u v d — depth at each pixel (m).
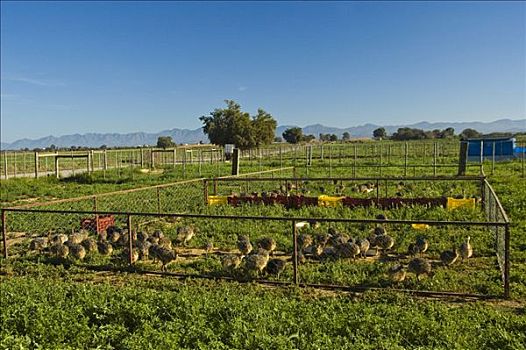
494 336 7.82
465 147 34.22
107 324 8.68
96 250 14.45
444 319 8.65
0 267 13.58
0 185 37.41
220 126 70.12
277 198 22.62
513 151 53.50
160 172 48.06
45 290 10.54
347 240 13.73
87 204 25.25
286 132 113.69
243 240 14.06
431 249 14.05
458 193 25.73
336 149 91.25
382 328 8.09
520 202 21.00
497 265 12.47
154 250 13.10
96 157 81.94
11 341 7.73
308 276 11.72
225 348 7.36
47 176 44.34
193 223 18.83
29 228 19.67
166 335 7.77
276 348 7.34
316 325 8.24
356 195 25.53
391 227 16.86
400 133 140.00
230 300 9.47
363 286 11.01
